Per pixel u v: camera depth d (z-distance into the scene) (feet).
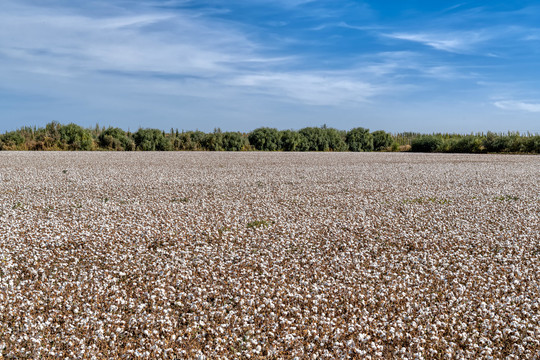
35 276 26.09
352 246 33.32
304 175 79.10
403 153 180.55
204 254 30.73
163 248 31.81
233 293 24.22
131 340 19.40
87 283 25.09
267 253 31.27
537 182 71.26
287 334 19.80
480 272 27.99
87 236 33.94
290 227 38.29
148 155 135.44
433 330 20.66
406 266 28.86
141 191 56.59
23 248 30.71
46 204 46.24
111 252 30.09
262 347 19.16
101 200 49.39
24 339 18.97
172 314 21.77
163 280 25.70
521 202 51.80
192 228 37.35
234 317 21.45
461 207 48.42
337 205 49.11
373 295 24.39
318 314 22.38
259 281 26.08
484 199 53.88
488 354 18.74
